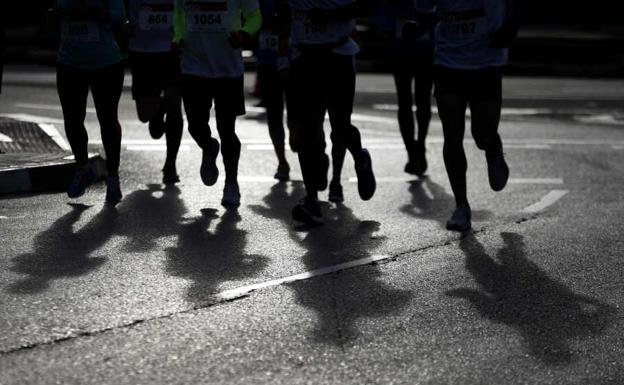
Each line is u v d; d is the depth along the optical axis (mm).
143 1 19531
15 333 10391
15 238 14781
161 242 14828
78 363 9594
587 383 9539
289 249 14633
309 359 9906
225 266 13484
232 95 17484
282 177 20828
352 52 16047
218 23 17125
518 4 15039
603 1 70250
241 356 9922
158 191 19078
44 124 25359
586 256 14672
